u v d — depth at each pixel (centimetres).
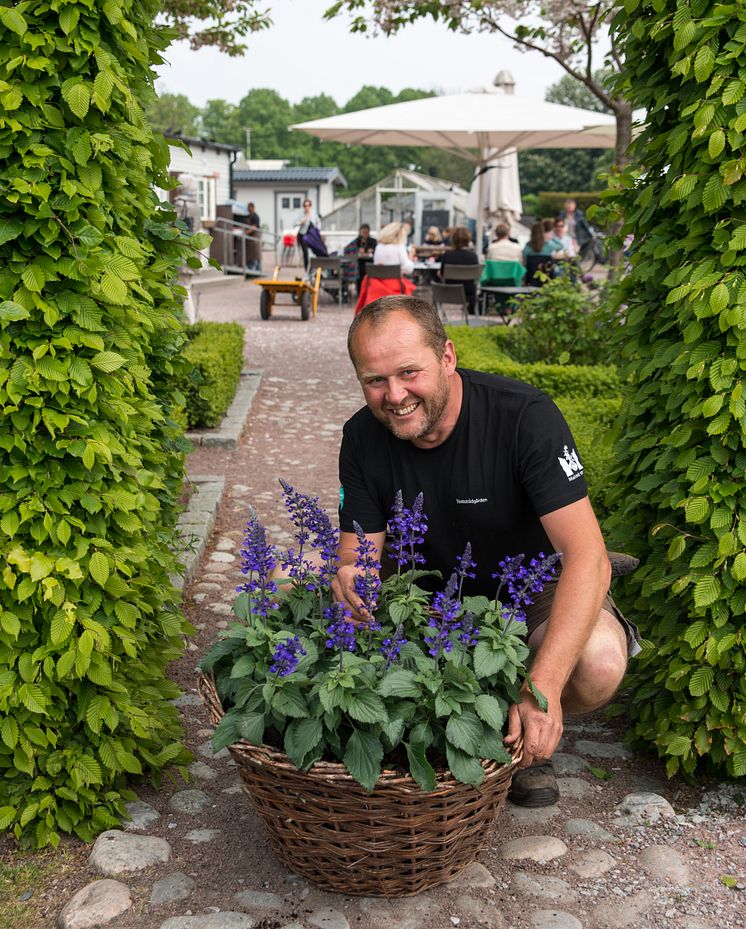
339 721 215
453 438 267
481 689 229
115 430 273
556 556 236
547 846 259
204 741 320
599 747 320
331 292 1869
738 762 279
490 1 917
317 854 231
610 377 738
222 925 225
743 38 261
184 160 2467
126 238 264
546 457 258
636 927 230
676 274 289
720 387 272
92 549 260
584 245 1706
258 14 986
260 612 239
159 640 322
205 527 520
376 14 917
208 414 758
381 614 252
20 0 238
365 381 250
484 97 1548
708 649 277
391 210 2678
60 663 246
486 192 1784
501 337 955
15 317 236
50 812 260
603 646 260
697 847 261
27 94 236
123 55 274
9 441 243
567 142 1675
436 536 278
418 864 230
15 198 233
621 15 308
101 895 232
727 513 277
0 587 246
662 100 296
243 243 2491
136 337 288
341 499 289
